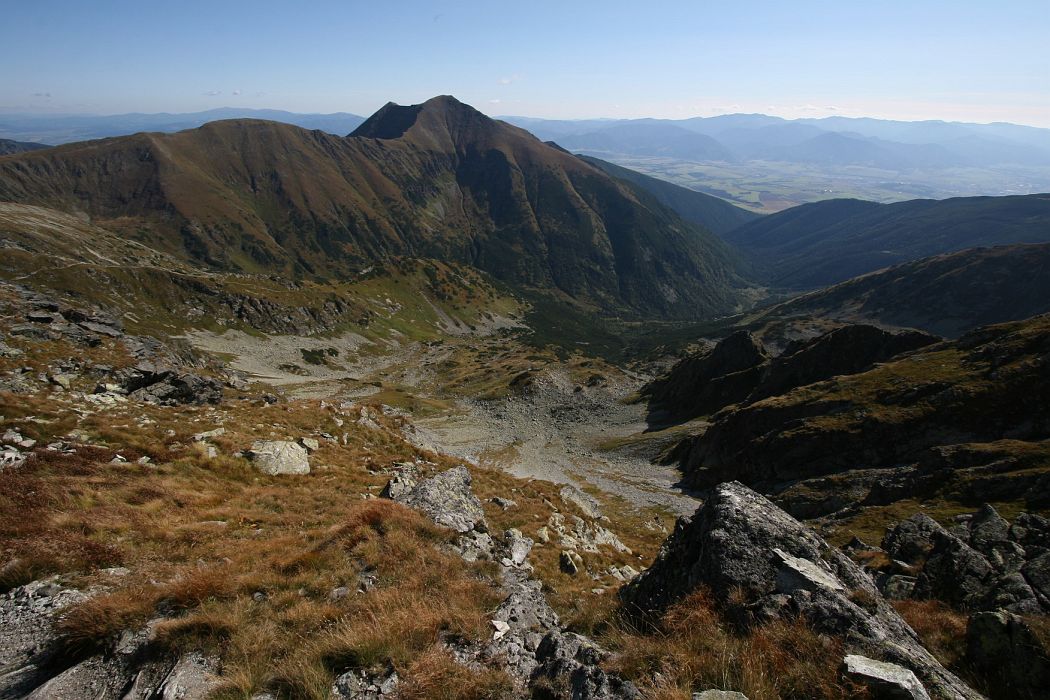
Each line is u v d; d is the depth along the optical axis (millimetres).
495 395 194375
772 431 93375
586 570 23359
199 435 28188
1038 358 76625
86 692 8430
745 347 166000
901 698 7418
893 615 10312
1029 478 47750
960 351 94625
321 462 31672
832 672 8203
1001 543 19844
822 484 72625
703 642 9477
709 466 105562
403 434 59156
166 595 10844
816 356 130250
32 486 16141
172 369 40375
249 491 22312
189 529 15828
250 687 8305
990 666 9852
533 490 45375
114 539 14102
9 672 8875
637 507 91062
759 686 8008
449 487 23203
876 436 79812
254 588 11875
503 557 19094
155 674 8805
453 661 9586
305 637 10000
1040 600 12492
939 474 55219
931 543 22922
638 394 197000
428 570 13766
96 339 43625
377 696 8539
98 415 26703
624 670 8922
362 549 14320
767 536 12039
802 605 9898
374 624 10188
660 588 12953
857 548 28031
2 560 11914
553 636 10758
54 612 10461
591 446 147000
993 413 73000
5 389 28594
